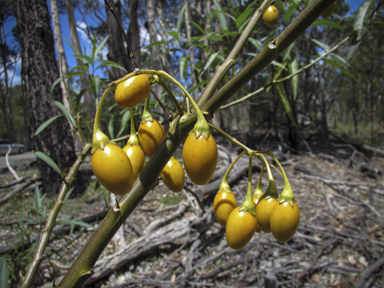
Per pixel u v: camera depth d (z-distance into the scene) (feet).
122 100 1.26
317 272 9.49
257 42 3.50
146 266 9.29
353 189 16.15
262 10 1.62
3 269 2.23
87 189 14.17
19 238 8.88
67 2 23.54
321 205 14.14
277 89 3.47
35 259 2.28
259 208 1.76
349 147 27.20
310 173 18.24
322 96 34.32
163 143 1.34
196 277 8.80
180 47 4.16
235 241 1.73
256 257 9.82
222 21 3.96
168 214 12.10
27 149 58.29
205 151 1.26
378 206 14.10
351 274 9.33
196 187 13.80
